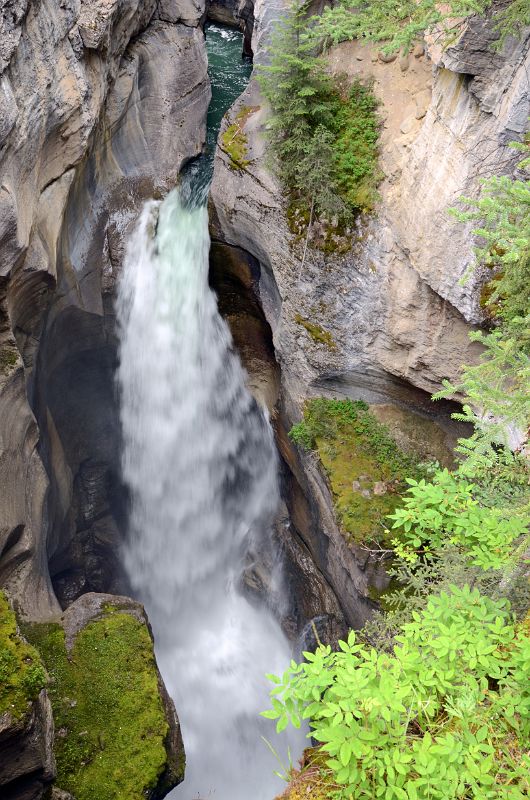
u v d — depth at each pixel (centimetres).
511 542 552
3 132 857
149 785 773
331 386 1139
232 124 1262
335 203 1047
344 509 1005
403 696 404
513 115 752
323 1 1159
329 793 427
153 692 851
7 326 955
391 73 1052
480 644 440
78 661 874
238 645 1338
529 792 385
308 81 1070
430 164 901
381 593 961
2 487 881
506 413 489
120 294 1370
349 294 1059
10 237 884
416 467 1041
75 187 1191
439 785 391
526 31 714
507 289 572
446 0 650
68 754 782
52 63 1018
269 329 1312
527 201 480
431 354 970
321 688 429
